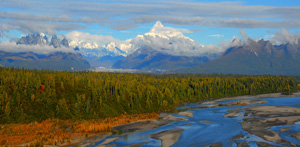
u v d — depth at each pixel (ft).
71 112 509.35
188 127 399.85
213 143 291.38
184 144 293.02
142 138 329.31
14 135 331.57
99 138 331.36
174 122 454.81
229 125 402.52
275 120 422.00
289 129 347.56
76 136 337.93
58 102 521.24
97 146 290.76
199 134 342.23
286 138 301.63
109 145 294.25
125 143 303.89
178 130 375.45
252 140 297.94
